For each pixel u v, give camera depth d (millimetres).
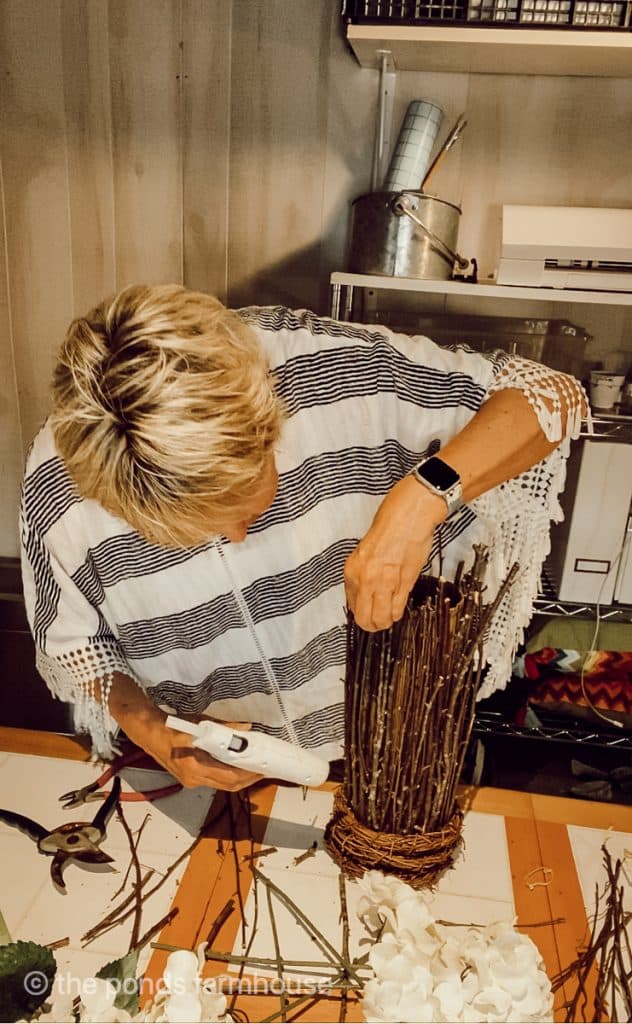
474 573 938
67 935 903
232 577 1123
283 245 2178
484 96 2025
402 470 1174
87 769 1172
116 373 705
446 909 953
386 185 1932
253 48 2043
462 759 975
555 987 867
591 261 1803
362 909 817
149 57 2070
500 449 974
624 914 950
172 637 1175
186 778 994
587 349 2162
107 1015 683
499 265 1810
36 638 1131
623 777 2156
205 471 710
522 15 1698
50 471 1038
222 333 757
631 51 1733
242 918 936
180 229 2191
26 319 2293
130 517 771
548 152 2053
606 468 1880
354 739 944
